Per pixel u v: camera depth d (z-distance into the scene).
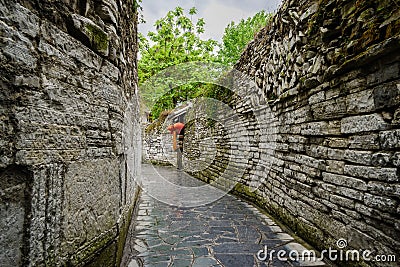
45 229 0.97
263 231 2.99
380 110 1.65
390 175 1.56
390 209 1.56
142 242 2.64
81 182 1.20
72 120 1.14
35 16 0.95
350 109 1.93
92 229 1.30
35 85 0.94
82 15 1.28
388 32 1.53
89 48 1.30
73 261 1.12
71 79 1.15
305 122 2.65
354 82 1.88
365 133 1.78
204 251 2.43
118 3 1.75
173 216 3.64
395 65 1.51
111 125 1.54
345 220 2.01
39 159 0.94
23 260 0.88
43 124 0.97
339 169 2.08
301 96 2.73
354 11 1.85
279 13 3.26
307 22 2.50
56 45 1.06
